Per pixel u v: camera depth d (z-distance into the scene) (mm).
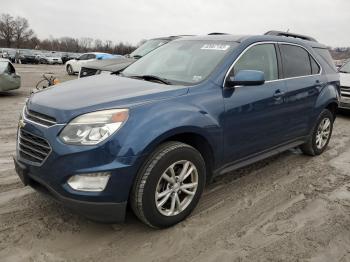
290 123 5035
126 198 3246
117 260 3150
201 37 4902
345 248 3459
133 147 3154
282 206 4230
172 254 3262
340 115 10406
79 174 3078
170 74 4270
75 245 3324
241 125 4152
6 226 3551
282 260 3240
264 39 4742
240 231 3656
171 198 3580
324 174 5305
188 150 3561
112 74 4707
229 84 4027
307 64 5500
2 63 12664
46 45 103500
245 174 5152
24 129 3441
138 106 3326
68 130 3129
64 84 4117
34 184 3445
